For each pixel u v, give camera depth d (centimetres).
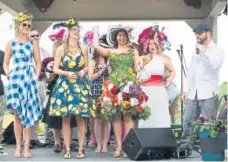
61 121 699
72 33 636
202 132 612
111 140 870
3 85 724
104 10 1044
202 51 678
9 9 967
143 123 740
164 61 750
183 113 743
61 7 1026
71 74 625
